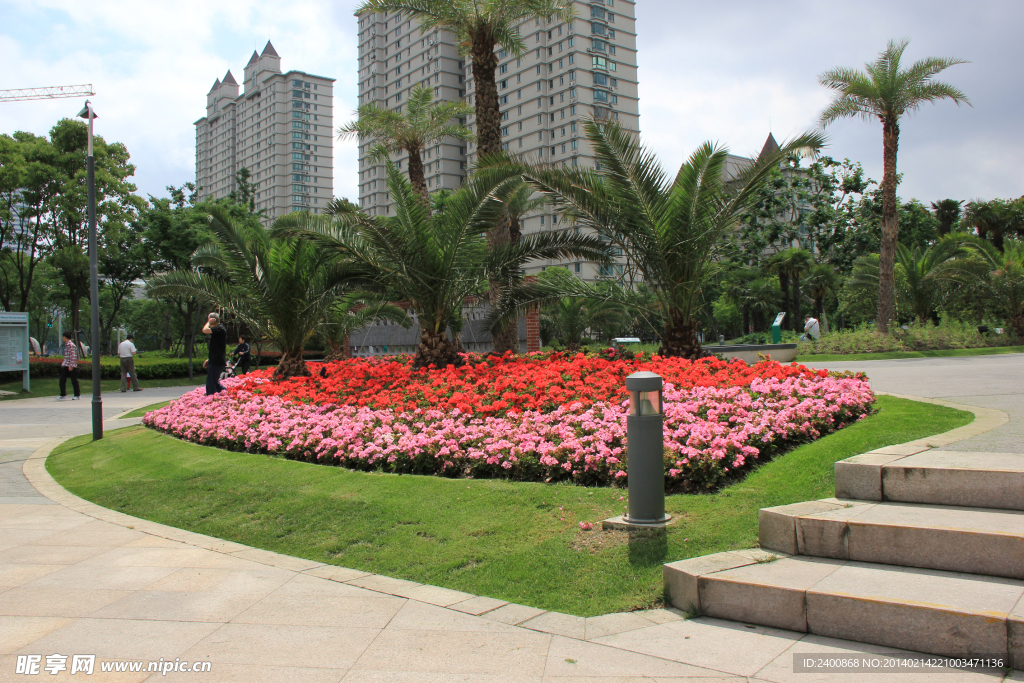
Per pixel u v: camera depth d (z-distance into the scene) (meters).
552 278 12.02
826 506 3.99
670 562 3.89
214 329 12.69
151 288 15.11
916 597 2.95
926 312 28.81
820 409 6.38
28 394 20.69
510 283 12.09
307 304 13.19
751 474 5.18
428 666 3.00
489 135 14.33
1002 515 3.58
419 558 4.53
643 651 3.06
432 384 10.02
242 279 13.23
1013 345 24.02
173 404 12.49
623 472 5.36
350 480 6.40
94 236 11.11
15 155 26.41
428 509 5.37
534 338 18.14
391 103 110.44
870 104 23.67
